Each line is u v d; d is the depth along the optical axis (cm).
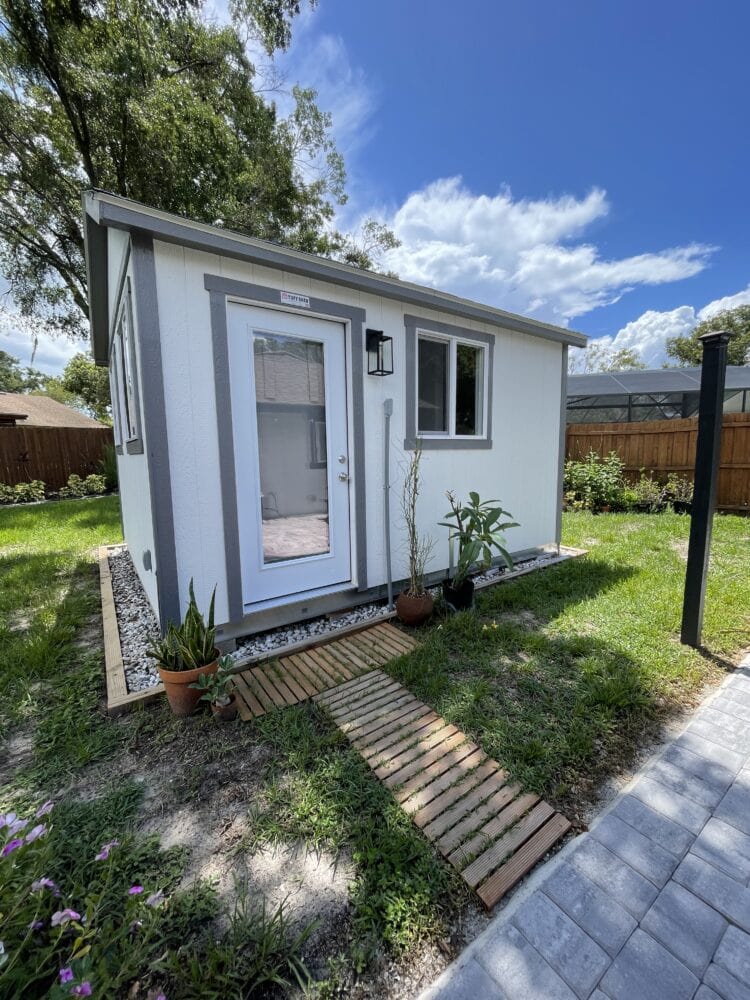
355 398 362
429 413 431
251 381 312
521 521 523
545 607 367
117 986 110
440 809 175
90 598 409
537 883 148
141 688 263
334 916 138
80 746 211
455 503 450
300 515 349
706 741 214
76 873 149
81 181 1088
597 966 125
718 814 174
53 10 795
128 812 176
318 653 304
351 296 352
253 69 1113
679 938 131
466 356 455
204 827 170
